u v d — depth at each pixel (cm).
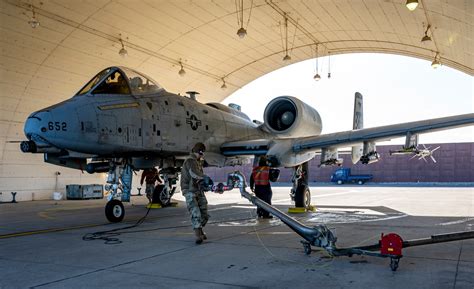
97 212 1166
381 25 1722
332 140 972
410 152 932
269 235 673
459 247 539
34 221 934
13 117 1697
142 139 900
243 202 1531
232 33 1836
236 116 1321
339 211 1118
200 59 2030
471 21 1329
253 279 394
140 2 1457
